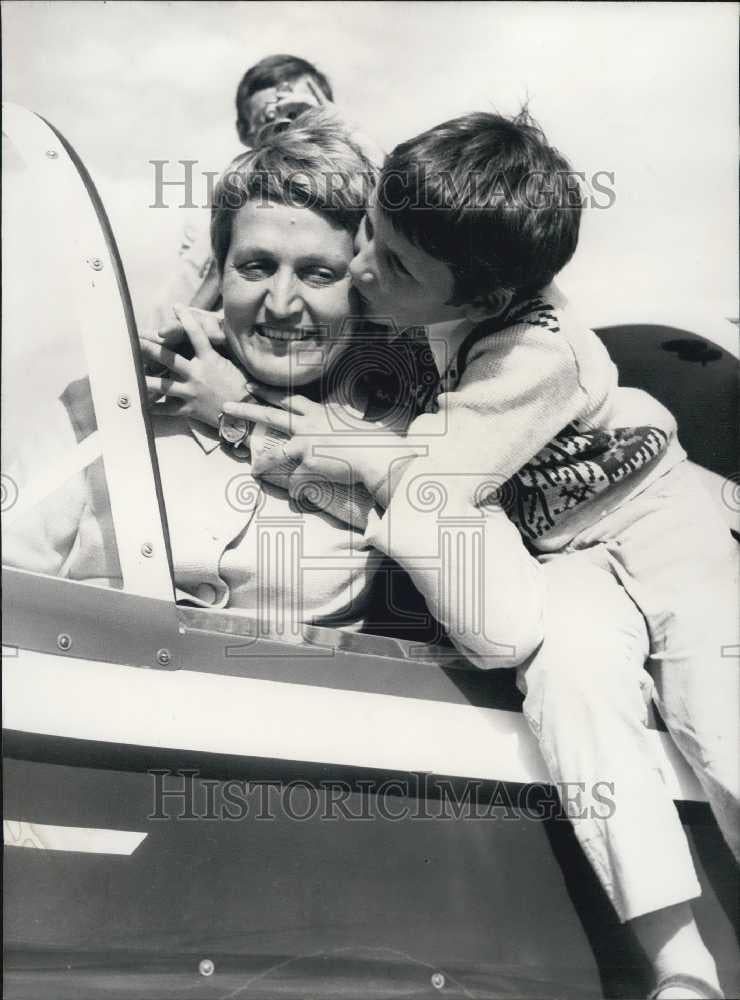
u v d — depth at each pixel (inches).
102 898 57.7
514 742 68.4
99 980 57.1
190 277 68.5
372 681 66.5
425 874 64.2
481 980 63.9
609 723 66.6
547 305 72.8
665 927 65.4
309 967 60.7
